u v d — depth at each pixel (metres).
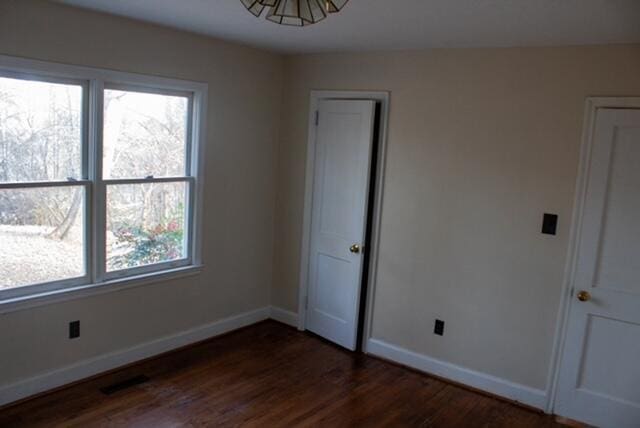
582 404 3.42
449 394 3.70
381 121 4.03
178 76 3.76
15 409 3.13
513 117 3.48
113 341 3.68
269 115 4.54
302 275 4.62
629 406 3.27
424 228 3.91
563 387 3.46
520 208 3.51
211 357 4.05
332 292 4.42
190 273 4.11
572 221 3.33
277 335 4.55
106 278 3.60
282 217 4.72
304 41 3.77
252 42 3.98
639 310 3.19
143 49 3.51
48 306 3.28
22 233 3.15
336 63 4.22
